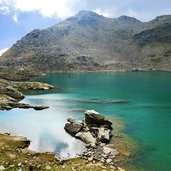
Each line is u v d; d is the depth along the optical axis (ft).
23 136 170.91
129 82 557.33
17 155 123.13
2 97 280.10
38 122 208.23
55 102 303.48
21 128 190.08
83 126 180.45
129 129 191.62
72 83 535.19
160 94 367.04
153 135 177.47
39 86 424.87
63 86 475.31
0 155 120.06
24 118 221.05
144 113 245.45
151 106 278.67
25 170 103.91
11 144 143.84
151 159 135.03
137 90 415.23
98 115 186.50
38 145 153.58
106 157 135.03
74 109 263.08
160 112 249.96
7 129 186.60
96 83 536.42
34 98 334.44
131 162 130.62
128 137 172.65
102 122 185.88
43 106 264.31
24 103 279.90
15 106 264.72
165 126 200.23
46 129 188.14
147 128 194.39
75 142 160.25
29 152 133.80
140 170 121.49
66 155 137.90
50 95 361.30
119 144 157.89
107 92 391.45
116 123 207.92
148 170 121.80
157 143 160.86
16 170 101.76
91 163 121.08
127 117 229.66
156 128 194.59
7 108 255.29
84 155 137.28
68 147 151.02
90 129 177.47
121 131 186.29
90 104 291.17
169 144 158.92
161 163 130.00
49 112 247.09
